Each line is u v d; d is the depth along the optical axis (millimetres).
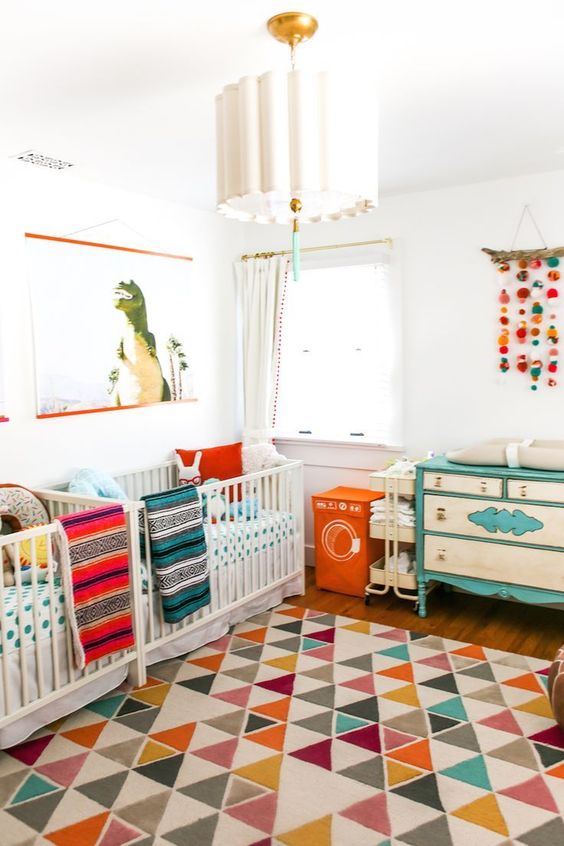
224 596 3369
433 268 3998
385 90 2455
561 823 1980
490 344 3863
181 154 3119
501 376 3840
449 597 3967
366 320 4238
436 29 1984
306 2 1804
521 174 3664
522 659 3074
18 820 2039
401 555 3883
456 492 3461
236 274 4578
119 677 2814
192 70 2242
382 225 4148
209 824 2004
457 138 3023
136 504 2809
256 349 4512
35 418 3271
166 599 2926
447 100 2562
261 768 2270
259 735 2471
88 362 3523
